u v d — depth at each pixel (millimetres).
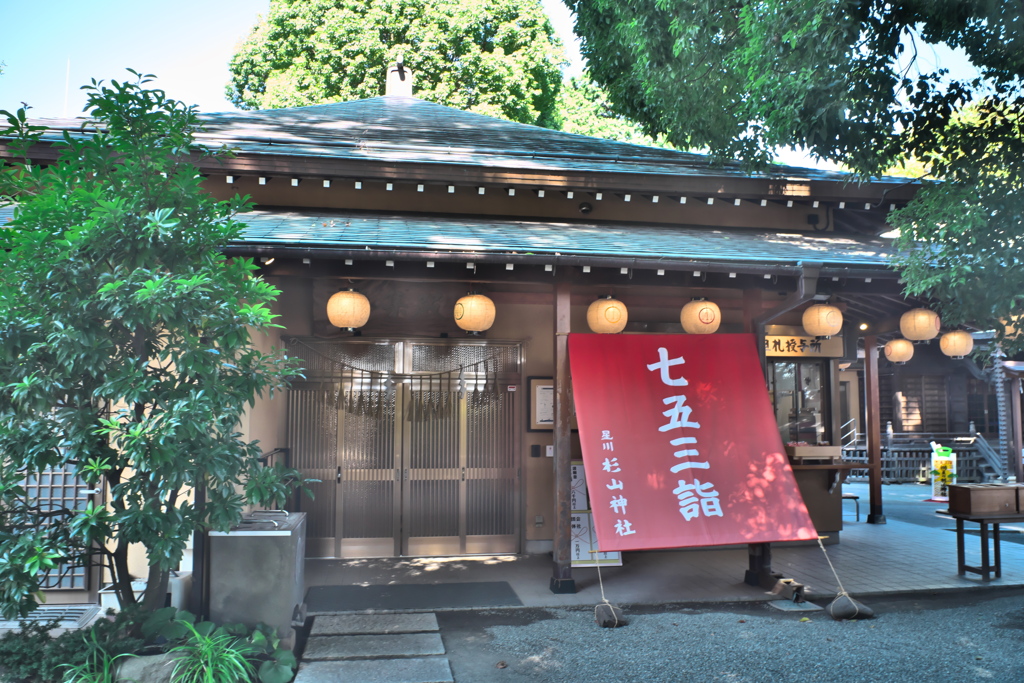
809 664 4957
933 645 5336
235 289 4539
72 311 4020
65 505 6066
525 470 8344
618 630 5660
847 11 5922
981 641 5426
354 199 8492
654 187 8547
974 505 7293
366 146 8844
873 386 11305
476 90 20547
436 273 6266
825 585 7027
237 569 5145
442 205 8633
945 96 6121
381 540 8148
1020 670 4852
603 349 6559
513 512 8344
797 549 8883
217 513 4422
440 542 8227
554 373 6652
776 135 6707
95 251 4160
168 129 4609
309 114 11211
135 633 4602
